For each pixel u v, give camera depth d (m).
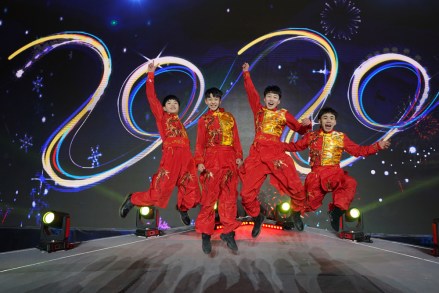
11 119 5.11
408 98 4.89
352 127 4.90
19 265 2.50
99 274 2.26
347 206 3.10
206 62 5.21
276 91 2.94
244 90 5.14
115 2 5.38
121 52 5.26
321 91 5.04
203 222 2.65
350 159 4.87
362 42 5.09
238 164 2.81
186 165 2.93
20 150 5.03
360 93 4.97
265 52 5.20
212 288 1.96
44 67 5.25
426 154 4.75
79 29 5.34
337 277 2.17
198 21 5.33
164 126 2.96
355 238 3.45
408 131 4.82
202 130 2.81
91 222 4.87
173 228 4.51
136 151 5.03
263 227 4.50
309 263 2.53
